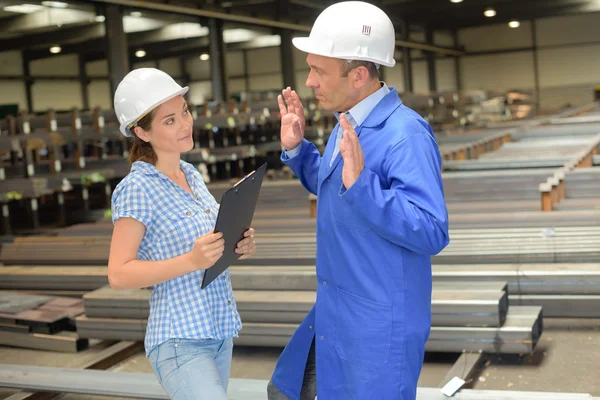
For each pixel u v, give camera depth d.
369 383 1.89
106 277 5.20
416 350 1.91
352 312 1.93
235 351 4.39
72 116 9.49
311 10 17.94
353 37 1.88
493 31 28.44
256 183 2.00
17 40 19.06
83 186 10.40
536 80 27.89
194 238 2.07
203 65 28.67
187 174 2.22
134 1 12.28
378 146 1.89
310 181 2.37
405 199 1.77
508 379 3.63
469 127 15.12
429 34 26.62
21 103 22.92
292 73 17.72
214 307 2.11
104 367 4.22
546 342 4.12
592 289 4.17
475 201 6.17
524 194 6.01
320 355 2.03
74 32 18.27
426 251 1.81
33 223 9.80
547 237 4.59
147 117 2.04
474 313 3.82
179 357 2.03
